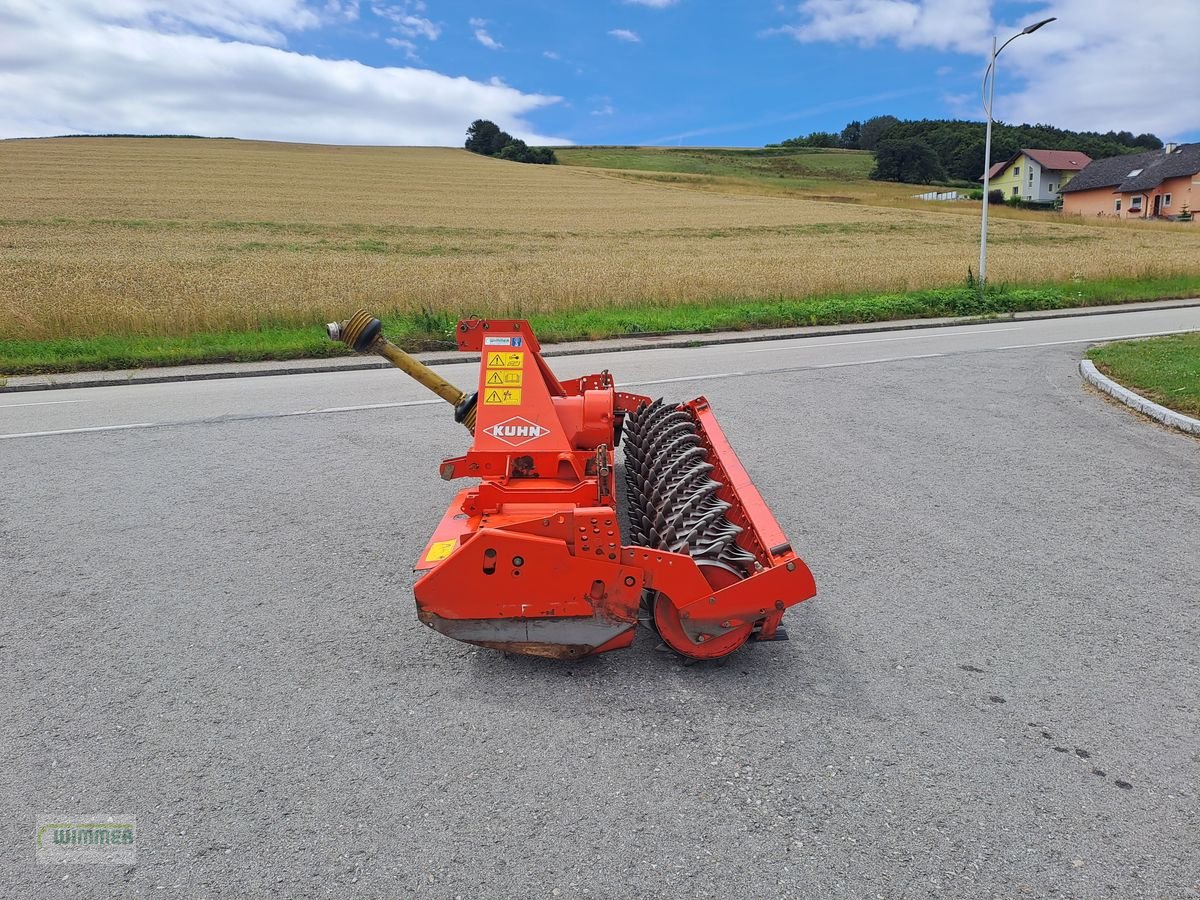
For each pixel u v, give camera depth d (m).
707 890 2.54
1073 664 3.86
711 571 3.72
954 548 5.23
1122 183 68.06
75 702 3.62
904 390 9.84
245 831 2.82
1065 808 2.91
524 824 2.84
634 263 28.81
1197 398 8.36
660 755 3.21
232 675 3.83
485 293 18.25
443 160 88.81
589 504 3.97
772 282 20.59
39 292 16.83
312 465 7.07
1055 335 14.71
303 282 19.59
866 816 2.87
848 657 3.94
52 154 68.19
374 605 4.53
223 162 70.25
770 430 8.06
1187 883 2.57
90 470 6.97
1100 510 5.87
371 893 2.54
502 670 3.87
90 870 2.65
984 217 20.39
